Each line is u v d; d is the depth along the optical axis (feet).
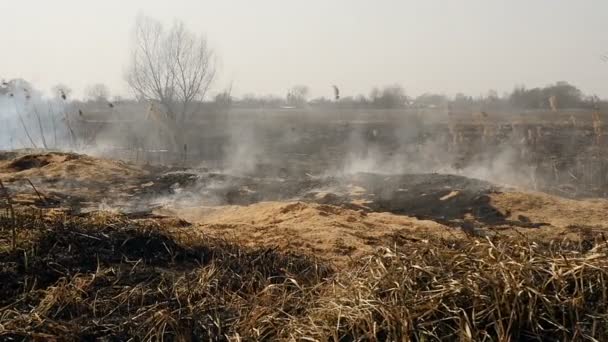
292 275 17.46
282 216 30.01
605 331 12.01
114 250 18.38
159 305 15.03
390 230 26.86
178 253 19.11
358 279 14.76
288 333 13.38
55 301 14.83
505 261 13.73
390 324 12.39
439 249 15.66
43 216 20.72
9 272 15.92
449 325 12.47
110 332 13.88
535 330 12.18
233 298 15.97
